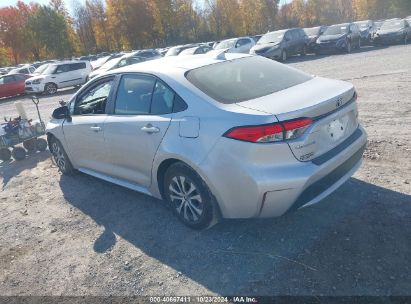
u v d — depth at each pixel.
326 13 62.84
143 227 4.06
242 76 3.79
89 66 22.09
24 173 6.50
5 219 4.78
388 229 3.39
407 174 4.34
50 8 55.06
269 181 3.02
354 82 10.63
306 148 3.10
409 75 10.35
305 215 3.79
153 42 56.69
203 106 3.40
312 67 16.52
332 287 2.83
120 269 3.43
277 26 60.75
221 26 58.75
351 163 3.59
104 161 4.69
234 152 3.11
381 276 2.87
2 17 57.19
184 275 3.22
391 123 6.22
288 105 3.13
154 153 3.78
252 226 3.74
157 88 3.85
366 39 24.27
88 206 4.78
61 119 5.36
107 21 58.00
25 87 20.98
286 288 2.89
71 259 3.69
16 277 3.55
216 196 3.36
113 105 4.39
